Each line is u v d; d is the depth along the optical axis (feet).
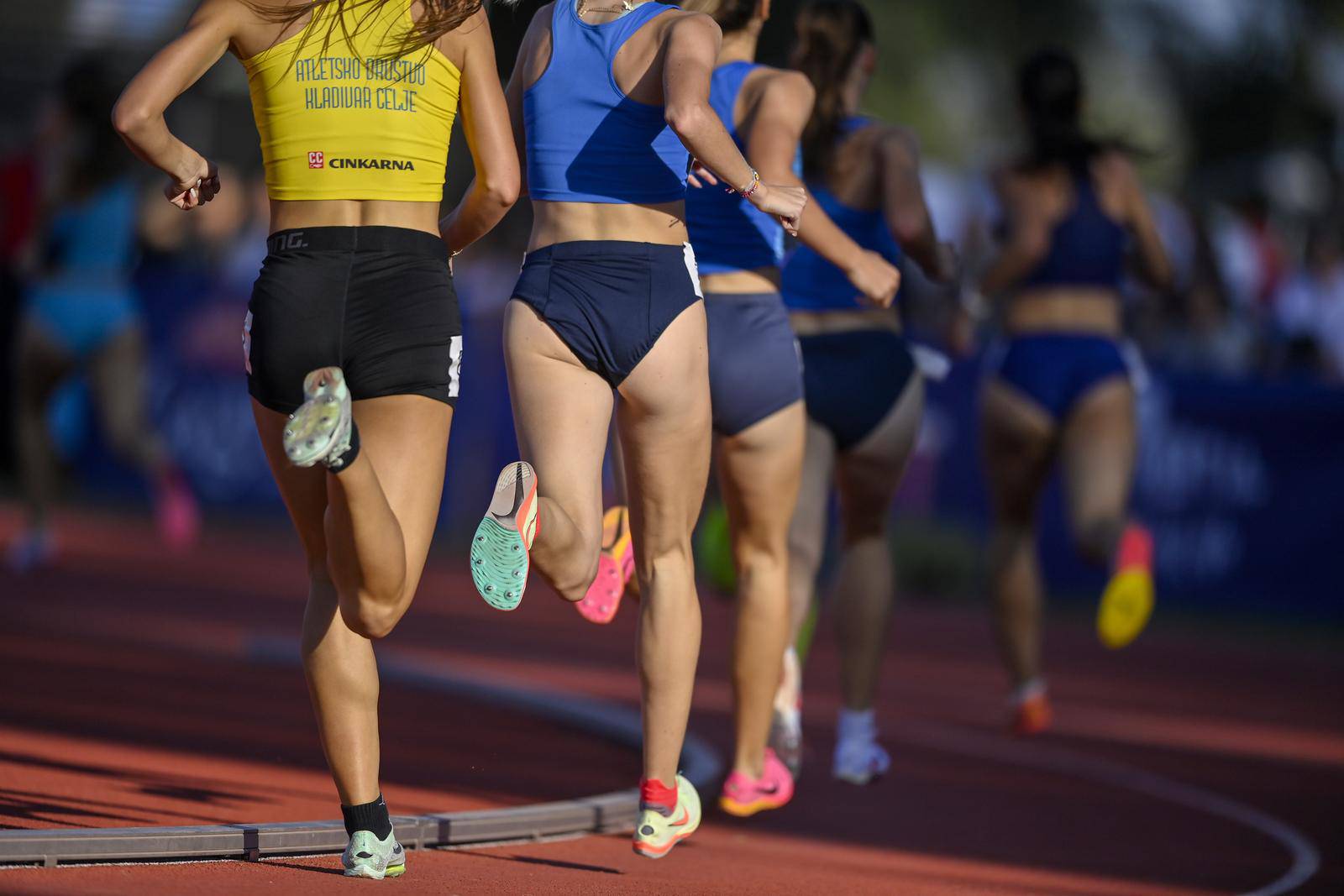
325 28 45.14
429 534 46.75
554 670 112.06
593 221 51.21
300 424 40.65
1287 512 153.17
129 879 45.50
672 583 52.65
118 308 138.51
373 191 45.70
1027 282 87.35
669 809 52.65
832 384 70.08
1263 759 93.09
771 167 60.85
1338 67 333.01
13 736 71.10
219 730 77.66
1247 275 182.09
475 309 183.52
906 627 148.46
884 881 56.59
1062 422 86.53
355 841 48.24
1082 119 89.25
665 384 51.01
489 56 47.32
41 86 212.43
